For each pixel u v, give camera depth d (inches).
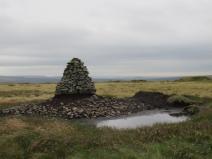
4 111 1902.1
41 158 602.5
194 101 2461.9
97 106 2069.4
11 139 697.0
